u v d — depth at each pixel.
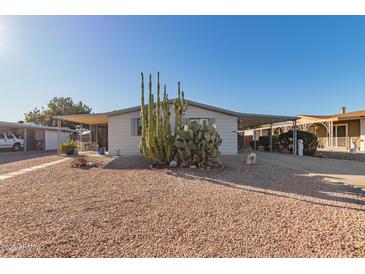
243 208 3.52
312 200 3.96
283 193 4.47
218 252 2.23
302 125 21.50
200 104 11.77
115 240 2.47
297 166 8.23
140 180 5.79
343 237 2.50
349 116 16.20
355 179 5.90
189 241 2.44
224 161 9.23
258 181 5.67
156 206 3.65
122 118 11.78
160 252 2.24
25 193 4.54
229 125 12.10
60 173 6.79
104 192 4.58
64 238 2.52
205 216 3.18
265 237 2.52
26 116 33.41
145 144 7.96
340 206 3.61
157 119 7.77
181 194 4.39
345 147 17.83
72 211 3.43
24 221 3.03
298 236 2.53
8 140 17.48
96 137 19.03
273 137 16.88
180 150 7.71
